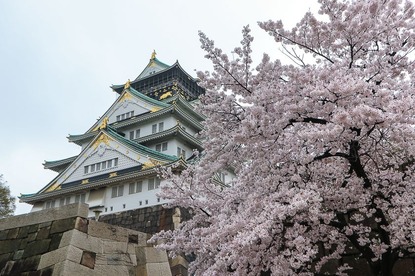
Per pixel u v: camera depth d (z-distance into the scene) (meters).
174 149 27.81
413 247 5.77
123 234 7.11
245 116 6.74
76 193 27.53
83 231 6.34
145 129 31.02
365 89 5.39
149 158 23.81
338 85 5.32
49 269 5.86
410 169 6.77
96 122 35.22
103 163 27.69
